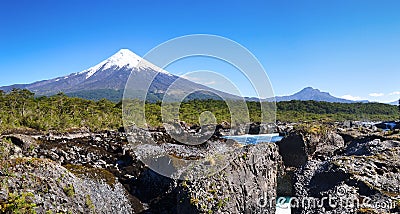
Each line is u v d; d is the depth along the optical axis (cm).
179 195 2080
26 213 1596
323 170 2584
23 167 1888
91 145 3738
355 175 2300
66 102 6612
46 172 1948
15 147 3073
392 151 2973
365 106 15938
